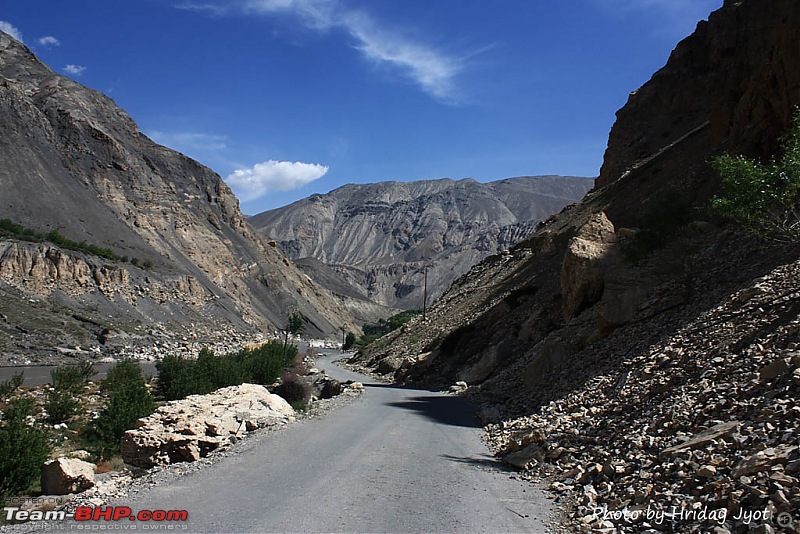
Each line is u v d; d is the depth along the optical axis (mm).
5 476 10672
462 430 16547
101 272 81125
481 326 41375
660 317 18641
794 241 15297
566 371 19734
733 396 8547
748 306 12812
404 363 44625
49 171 97688
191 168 136375
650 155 60750
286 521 7184
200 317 94188
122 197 109375
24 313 64375
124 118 132125
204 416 13633
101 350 63469
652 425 9445
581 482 8875
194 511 7648
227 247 126938
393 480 9641
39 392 32375
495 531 6957
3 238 73562
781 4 56406
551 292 36531
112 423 17250
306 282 156000
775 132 28375
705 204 27844
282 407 17516
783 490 5496
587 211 53531
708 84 62938
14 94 105062
